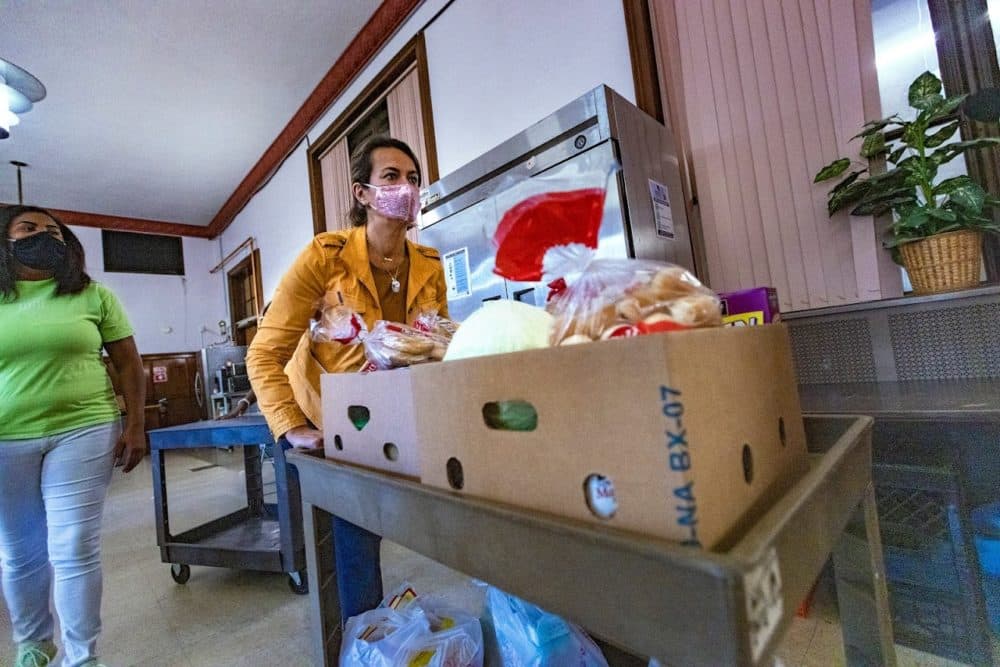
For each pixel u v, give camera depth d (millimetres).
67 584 1301
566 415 412
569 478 413
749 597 290
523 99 2449
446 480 545
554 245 539
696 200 1869
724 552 356
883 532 1184
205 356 5918
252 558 1824
